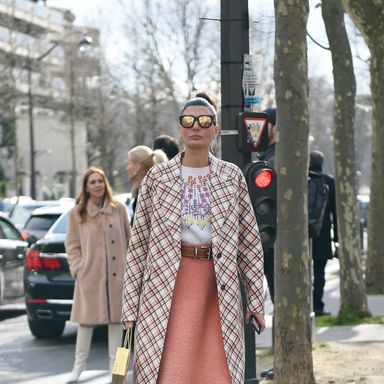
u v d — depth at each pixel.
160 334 8.19
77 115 78.81
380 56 21.28
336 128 19.25
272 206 11.10
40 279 17.19
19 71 70.12
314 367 13.76
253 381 11.62
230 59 11.55
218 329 8.28
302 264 11.80
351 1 20.42
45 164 108.50
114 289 13.59
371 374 13.20
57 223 18.08
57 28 80.94
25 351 16.77
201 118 8.30
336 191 19.17
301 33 11.51
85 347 13.73
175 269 8.23
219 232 8.27
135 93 72.38
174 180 8.34
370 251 24.89
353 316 18.77
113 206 13.80
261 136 11.44
